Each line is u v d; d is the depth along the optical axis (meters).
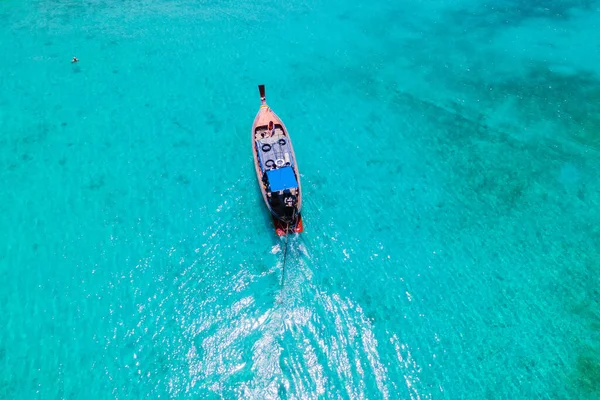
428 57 29.66
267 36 30.64
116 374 15.63
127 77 26.94
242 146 23.14
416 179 22.11
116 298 17.52
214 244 19.22
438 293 17.98
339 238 19.58
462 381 15.70
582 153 23.59
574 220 20.52
